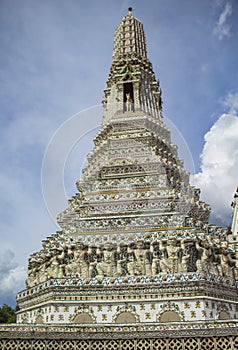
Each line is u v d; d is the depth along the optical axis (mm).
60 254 28109
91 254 27281
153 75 44531
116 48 47594
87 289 24641
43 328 21812
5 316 77375
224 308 24547
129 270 25484
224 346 20531
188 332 21109
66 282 24969
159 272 25297
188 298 23438
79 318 24047
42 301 25688
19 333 21547
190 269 25594
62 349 21516
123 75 41125
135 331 21562
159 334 21328
